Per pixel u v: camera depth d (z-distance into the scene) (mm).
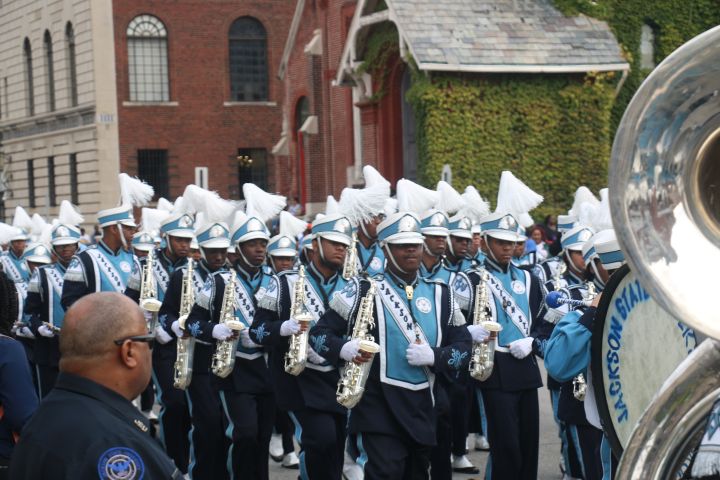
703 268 4152
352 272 13250
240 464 12320
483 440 15375
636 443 4820
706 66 4074
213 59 64562
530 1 34875
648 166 4188
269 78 65812
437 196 13250
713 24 36281
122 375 5223
